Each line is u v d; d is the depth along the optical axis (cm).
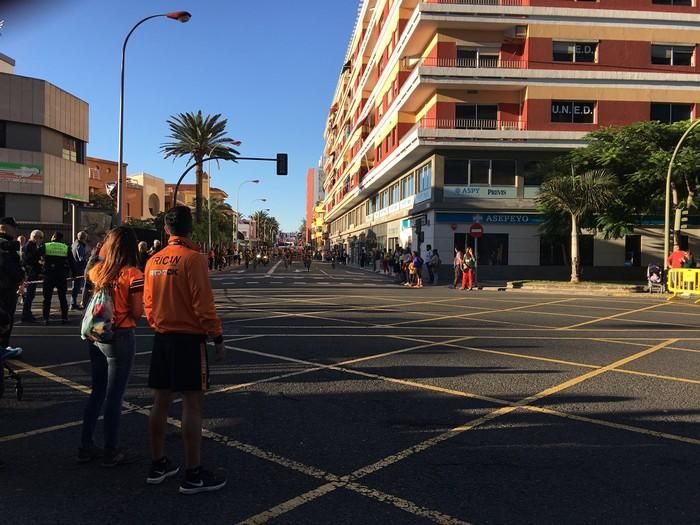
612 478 404
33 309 1391
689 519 342
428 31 3089
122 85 2352
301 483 393
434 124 3062
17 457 441
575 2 3047
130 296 425
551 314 1434
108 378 424
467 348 912
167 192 10944
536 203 2705
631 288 2269
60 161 3525
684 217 2428
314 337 1006
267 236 16625
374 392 632
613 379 703
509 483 394
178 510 352
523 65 3033
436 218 3067
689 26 3105
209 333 368
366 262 5375
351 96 6228
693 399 611
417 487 387
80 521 337
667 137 2514
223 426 512
